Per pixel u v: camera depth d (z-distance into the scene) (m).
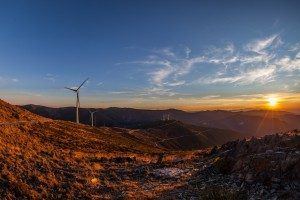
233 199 28.14
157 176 42.47
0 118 76.62
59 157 48.22
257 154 34.66
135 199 31.44
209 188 31.88
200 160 51.12
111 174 42.84
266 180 29.55
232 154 39.09
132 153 84.81
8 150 40.31
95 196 32.69
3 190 29.38
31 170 36.03
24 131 72.62
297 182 27.45
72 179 37.00
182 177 40.28
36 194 30.47
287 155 30.86
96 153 71.56
